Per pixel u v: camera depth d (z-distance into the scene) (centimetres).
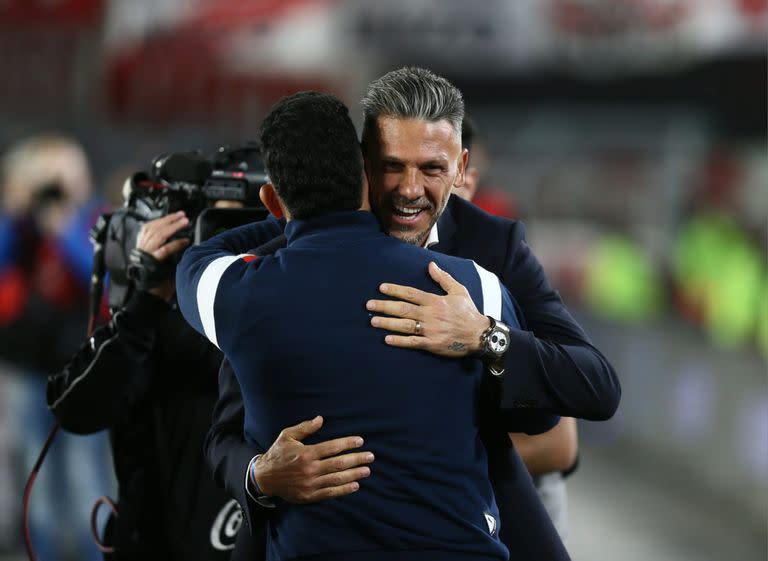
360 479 747
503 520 834
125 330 950
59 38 3956
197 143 4103
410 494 747
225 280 780
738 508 2369
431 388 755
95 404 968
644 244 5622
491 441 834
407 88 791
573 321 868
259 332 759
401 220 806
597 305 4891
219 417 849
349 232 775
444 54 4128
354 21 4131
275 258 779
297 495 749
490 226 897
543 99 5309
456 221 902
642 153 5750
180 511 982
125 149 4025
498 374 773
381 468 748
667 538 2164
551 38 4100
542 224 5844
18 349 1786
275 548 785
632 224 5762
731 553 2080
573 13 4066
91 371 958
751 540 2159
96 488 1831
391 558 745
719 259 4212
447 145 792
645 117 5641
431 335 752
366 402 749
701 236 4391
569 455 1013
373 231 781
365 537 747
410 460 747
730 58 4688
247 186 977
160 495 991
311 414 755
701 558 2045
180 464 980
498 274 877
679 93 5069
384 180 797
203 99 4097
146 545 998
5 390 1898
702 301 4203
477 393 775
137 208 995
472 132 1141
